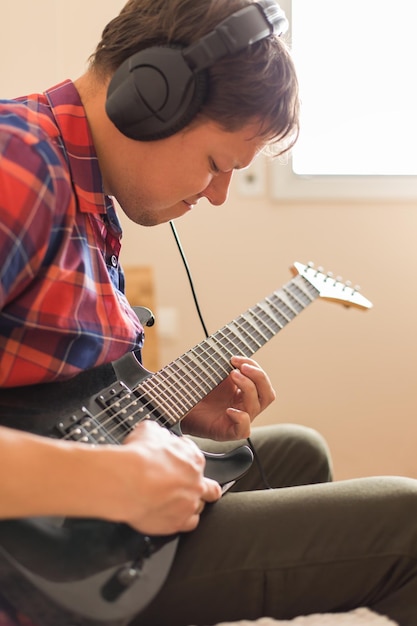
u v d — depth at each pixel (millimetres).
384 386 1807
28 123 728
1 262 631
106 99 788
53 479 581
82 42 1560
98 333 771
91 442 729
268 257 1734
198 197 889
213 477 858
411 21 1689
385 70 1709
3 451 571
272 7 791
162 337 1727
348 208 1739
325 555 743
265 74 785
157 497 623
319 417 1799
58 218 698
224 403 1060
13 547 643
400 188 1729
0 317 688
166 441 694
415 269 1779
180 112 762
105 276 804
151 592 665
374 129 1729
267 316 1128
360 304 1306
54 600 628
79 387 781
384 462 1831
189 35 767
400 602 746
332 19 1681
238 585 739
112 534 690
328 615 733
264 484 1113
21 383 722
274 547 746
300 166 1729
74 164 775
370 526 756
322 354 1778
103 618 629
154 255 1702
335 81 1706
